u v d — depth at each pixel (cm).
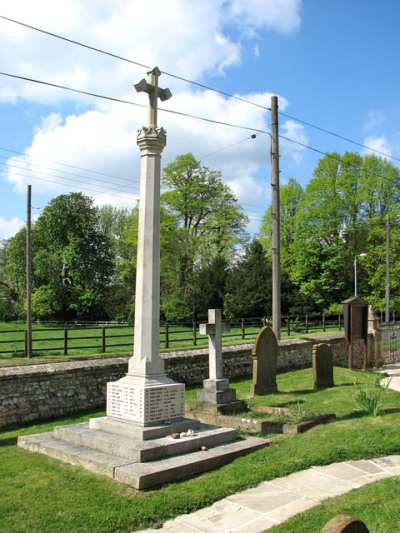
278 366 1850
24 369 1150
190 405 1107
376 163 4278
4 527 521
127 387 786
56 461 727
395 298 4044
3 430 1049
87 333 3328
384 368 2153
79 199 5431
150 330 809
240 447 760
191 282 4234
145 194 841
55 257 5141
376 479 663
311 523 521
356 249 4303
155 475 627
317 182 4250
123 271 4856
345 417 991
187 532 516
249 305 4188
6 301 4966
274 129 1911
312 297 4272
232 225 4450
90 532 512
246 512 561
